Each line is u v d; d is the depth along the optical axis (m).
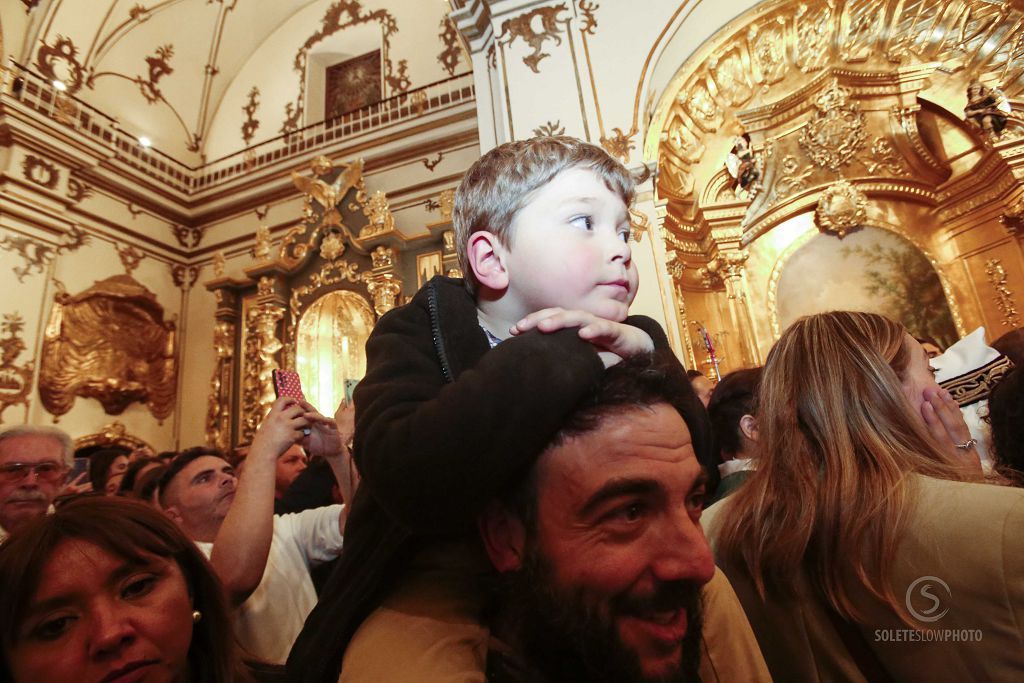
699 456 0.85
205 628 1.24
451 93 9.65
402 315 1.02
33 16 8.98
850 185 7.05
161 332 10.14
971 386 1.74
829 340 1.11
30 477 2.67
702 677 0.89
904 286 6.80
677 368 0.83
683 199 7.14
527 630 0.73
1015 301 6.28
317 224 9.51
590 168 0.95
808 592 0.97
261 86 11.70
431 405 0.72
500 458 0.67
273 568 1.94
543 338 0.73
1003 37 6.45
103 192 9.68
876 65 7.01
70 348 8.68
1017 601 0.75
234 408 9.45
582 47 5.80
